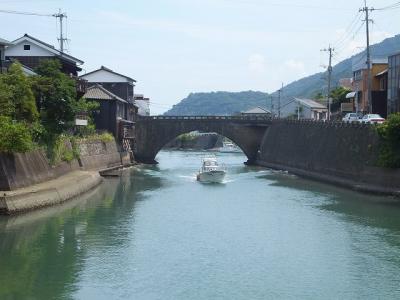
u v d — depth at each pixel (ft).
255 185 165.48
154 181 176.24
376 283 68.69
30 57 187.42
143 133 256.93
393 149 133.28
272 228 99.55
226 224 103.09
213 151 408.87
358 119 174.91
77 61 205.05
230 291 65.51
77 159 164.35
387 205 121.08
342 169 160.76
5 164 106.42
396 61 170.30
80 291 64.80
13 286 66.03
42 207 110.11
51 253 80.59
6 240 86.58
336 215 110.83
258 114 364.99
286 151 222.89
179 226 101.35
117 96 241.76
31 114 128.88
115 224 101.86
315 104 341.62
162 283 68.13
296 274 72.23
